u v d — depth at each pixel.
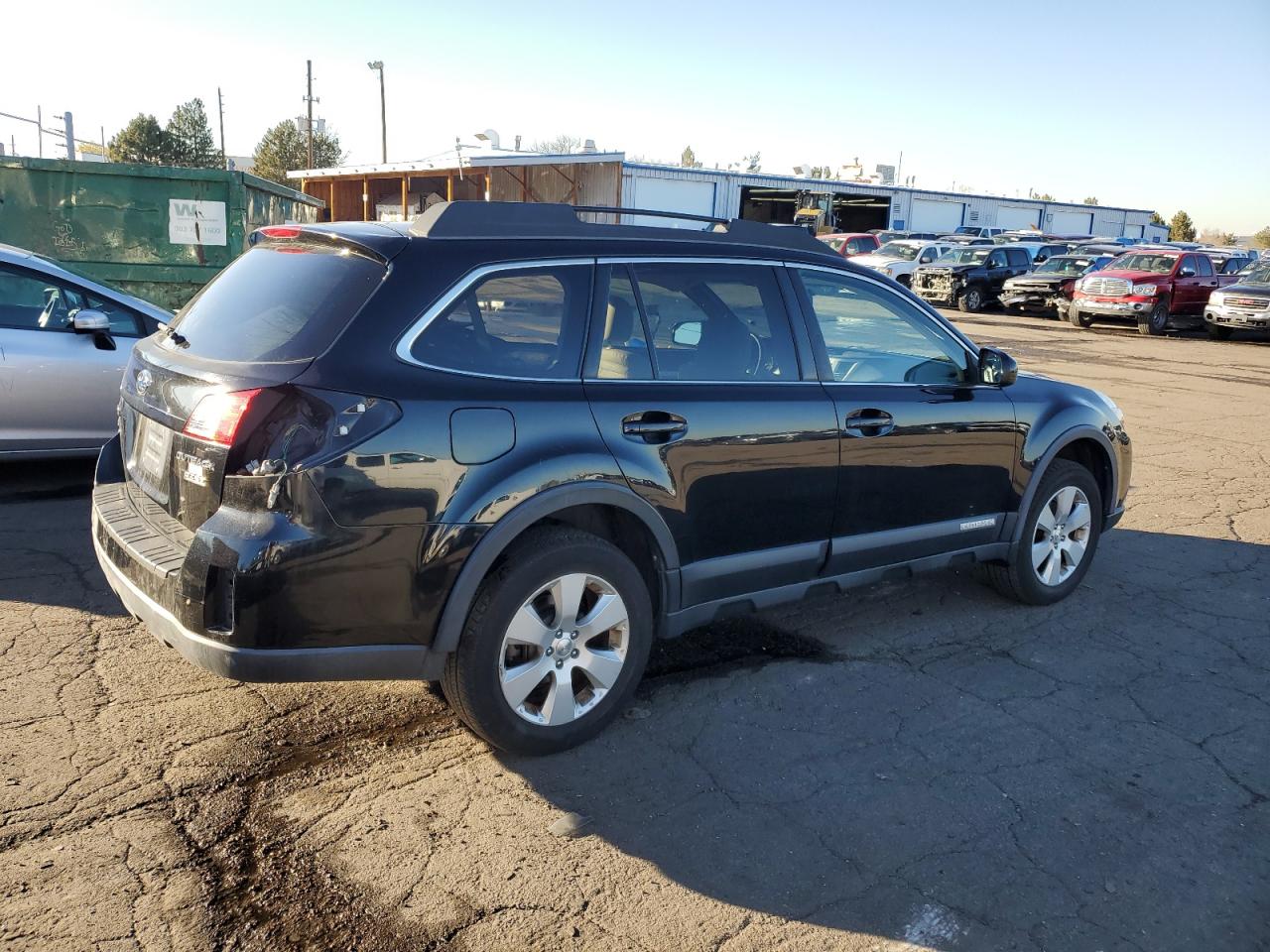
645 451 3.60
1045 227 54.72
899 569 4.58
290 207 14.12
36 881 2.80
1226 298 21.39
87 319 6.32
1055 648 4.75
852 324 4.36
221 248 11.73
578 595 3.50
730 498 3.87
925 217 48.56
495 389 3.31
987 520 4.83
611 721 3.78
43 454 6.46
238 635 2.97
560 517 3.59
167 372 3.34
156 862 2.91
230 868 2.91
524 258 3.47
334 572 3.01
